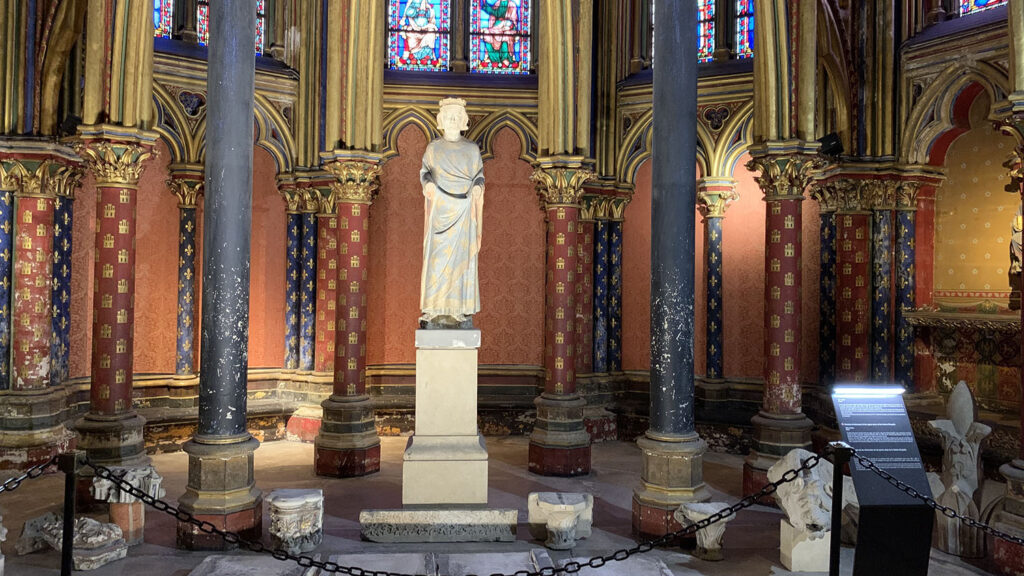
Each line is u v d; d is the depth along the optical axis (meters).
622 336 17.19
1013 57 8.93
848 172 14.23
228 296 9.38
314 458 13.41
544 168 13.50
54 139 13.45
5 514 10.55
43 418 13.20
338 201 13.34
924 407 13.85
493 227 17.02
